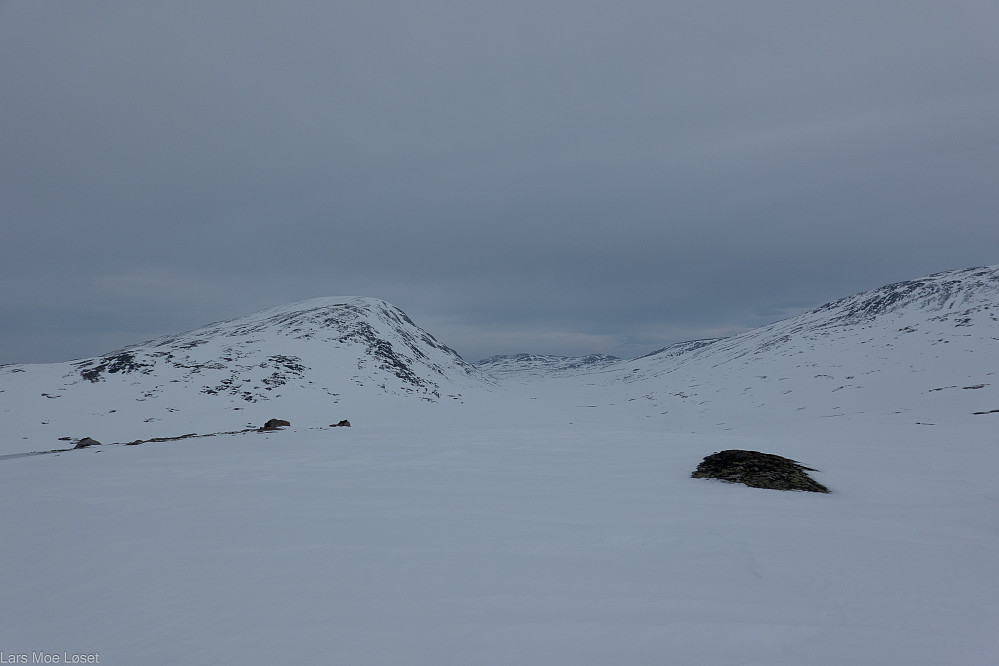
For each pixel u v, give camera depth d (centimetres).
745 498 976
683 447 1705
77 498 939
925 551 607
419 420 5069
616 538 652
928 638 368
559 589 457
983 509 884
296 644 345
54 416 4062
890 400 4700
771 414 5122
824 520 789
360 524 714
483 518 757
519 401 8194
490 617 391
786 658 333
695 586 472
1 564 537
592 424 5131
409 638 354
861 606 431
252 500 898
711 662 325
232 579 481
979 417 2634
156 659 327
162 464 1418
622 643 349
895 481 1155
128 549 587
